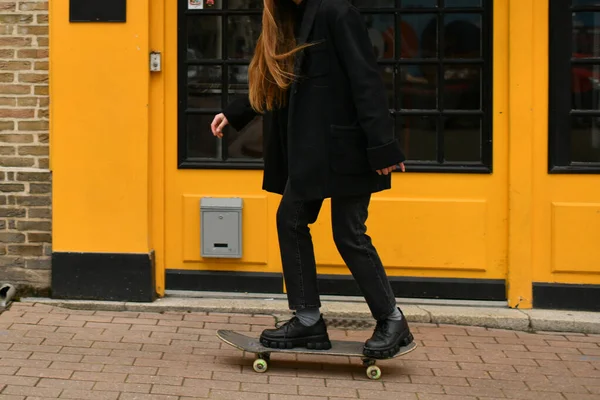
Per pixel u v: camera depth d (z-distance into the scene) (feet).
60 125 15.15
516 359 12.87
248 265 15.70
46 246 15.39
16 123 15.26
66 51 15.05
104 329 13.78
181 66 15.64
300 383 11.37
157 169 15.49
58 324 13.98
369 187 11.05
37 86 15.21
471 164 15.44
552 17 15.06
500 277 15.42
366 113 10.50
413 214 15.39
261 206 15.58
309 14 10.89
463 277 15.48
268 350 11.41
